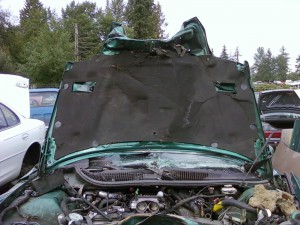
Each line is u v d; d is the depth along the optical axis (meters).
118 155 3.85
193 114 3.86
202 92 3.83
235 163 3.77
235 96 3.81
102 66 3.82
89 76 3.83
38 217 2.97
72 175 3.56
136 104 3.91
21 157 6.72
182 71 3.82
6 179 6.29
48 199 3.11
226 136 3.83
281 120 9.71
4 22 52.75
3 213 3.00
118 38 3.70
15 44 54.12
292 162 5.14
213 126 3.85
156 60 3.81
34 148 7.26
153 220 2.70
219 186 3.30
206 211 3.10
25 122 7.22
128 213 3.02
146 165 3.65
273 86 44.03
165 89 3.86
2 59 42.56
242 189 3.34
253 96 3.80
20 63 48.75
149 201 3.07
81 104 3.83
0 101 6.83
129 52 3.80
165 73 3.84
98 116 3.86
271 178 3.58
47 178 3.33
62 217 2.90
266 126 8.38
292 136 5.69
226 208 3.04
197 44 3.83
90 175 3.37
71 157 3.77
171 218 2.69
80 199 3.15
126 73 3.85
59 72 41.34
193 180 3.30
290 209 2.93
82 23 59.66
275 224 2.75
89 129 3.83
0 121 6.53
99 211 3.02
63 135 3.79
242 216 2.90
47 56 40.66
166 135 3.88
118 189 3.29
